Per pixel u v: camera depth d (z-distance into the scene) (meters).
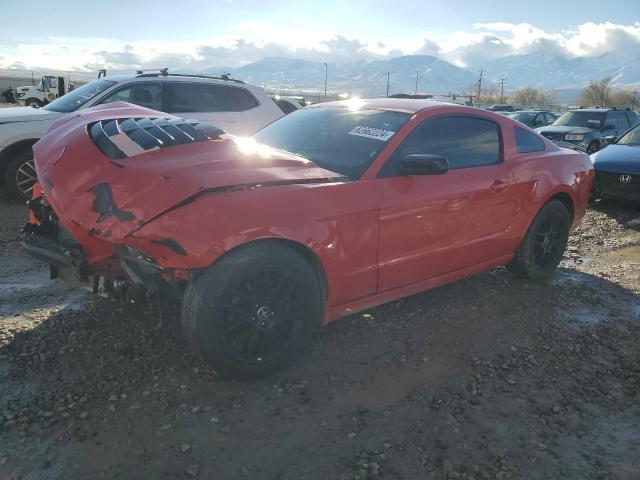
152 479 2.28
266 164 3.14
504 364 3.40
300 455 2.48
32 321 3.65
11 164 7.12
